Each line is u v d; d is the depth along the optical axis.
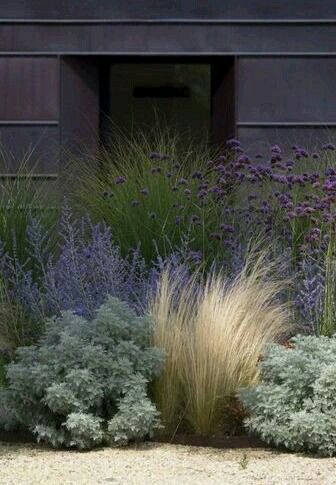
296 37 12.10
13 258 8.72
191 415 6.51
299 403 6.20
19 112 12.12
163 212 8.95
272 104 12.10
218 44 12.13
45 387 6.28
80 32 12.15
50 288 8.05
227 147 11.97
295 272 8.09
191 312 7.12
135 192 9.21
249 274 8.05
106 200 9.24
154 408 6.23
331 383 6.11
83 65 12.27
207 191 8.89
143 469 5.60
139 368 6.45
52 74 12.16
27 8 12.14
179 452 6.05
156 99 12.70
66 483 5.27
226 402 6.52
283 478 5.42
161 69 12.72
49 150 12.04
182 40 12.13
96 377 6.36
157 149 10.20
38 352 6.51
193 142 12.36
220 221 8.90
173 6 12.12
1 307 8.09
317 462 5.80
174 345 6.64
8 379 7.16
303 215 8.35
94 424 6.12
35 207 9.22
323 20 12.09
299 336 6.68
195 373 6.52
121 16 12.13
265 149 12.07
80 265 8.20
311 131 12.10
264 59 12.11
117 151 10.44
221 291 7.02
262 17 12.10
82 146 12.13
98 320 6.57
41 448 6.17
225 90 12.39
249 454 6.01
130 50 12.13
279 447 6.16
